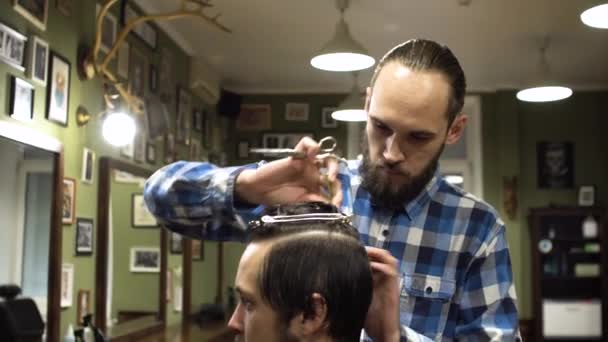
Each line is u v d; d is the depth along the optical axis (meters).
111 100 3.81
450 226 1.30
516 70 6.36
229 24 4.99
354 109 5.26
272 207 1.08
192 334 4.62
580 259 6.89
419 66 1.15
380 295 1.02
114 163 3.88
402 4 4.57
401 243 1.30
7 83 2.77
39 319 2.98
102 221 3.75
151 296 4.62
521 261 6.92
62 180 3.18
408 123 1.13
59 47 3.26
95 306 3.71
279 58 5.93
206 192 1.21
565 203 6.98
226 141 6.98
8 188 2.75
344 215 1.02
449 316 1.29
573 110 7.04
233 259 6.82
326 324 0.89
